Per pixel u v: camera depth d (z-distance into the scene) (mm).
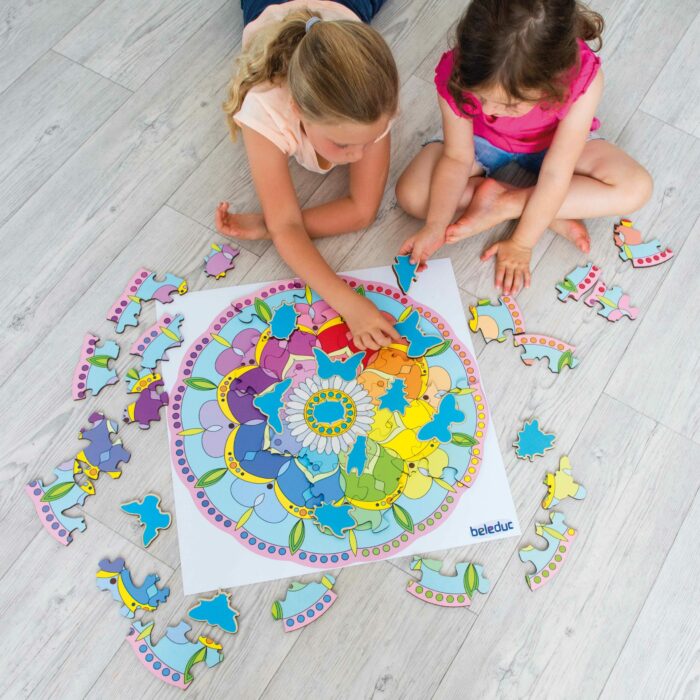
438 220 1117
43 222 1183
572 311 1136
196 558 983
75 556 986
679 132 1271
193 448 1037
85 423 1056
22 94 1273
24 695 923
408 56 1318
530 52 830
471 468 1035
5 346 1101
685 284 1160
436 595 975
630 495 1036
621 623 973
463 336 1110
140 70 1298
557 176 1061
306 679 938
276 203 1079
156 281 1140
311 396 1064
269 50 963
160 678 933
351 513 1007
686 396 1093
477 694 938
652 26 1350
